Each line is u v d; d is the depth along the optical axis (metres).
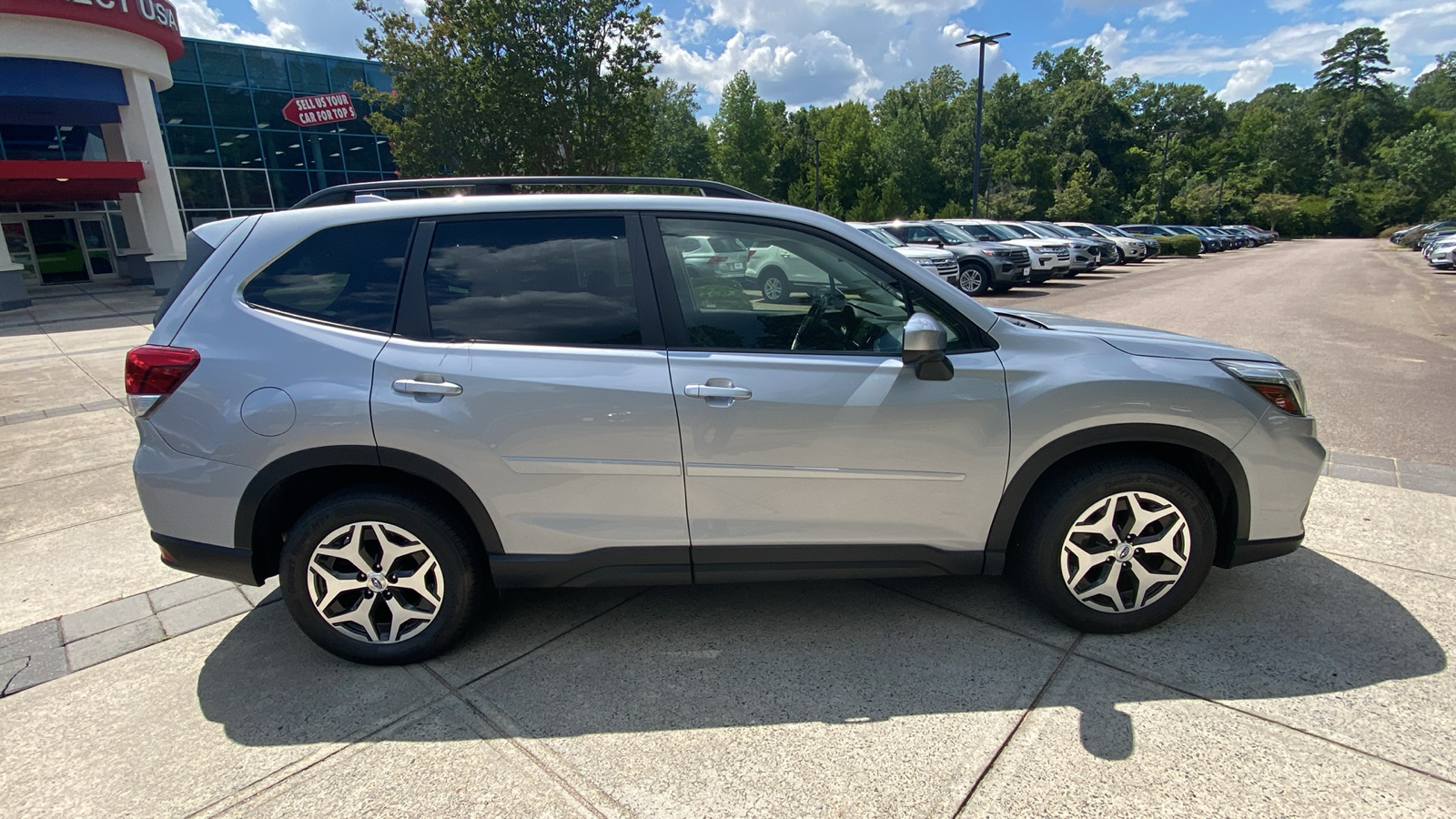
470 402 2.54
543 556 2.70
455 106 19.72
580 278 2.68
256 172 27.38
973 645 2.81
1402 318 11.98
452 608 2.74
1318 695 2.46
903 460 2.65
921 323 2.47
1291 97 109.38
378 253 2.67
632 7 20.33
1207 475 2.93
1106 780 2.12
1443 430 5.49
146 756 2.33
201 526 2.64
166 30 19.48
